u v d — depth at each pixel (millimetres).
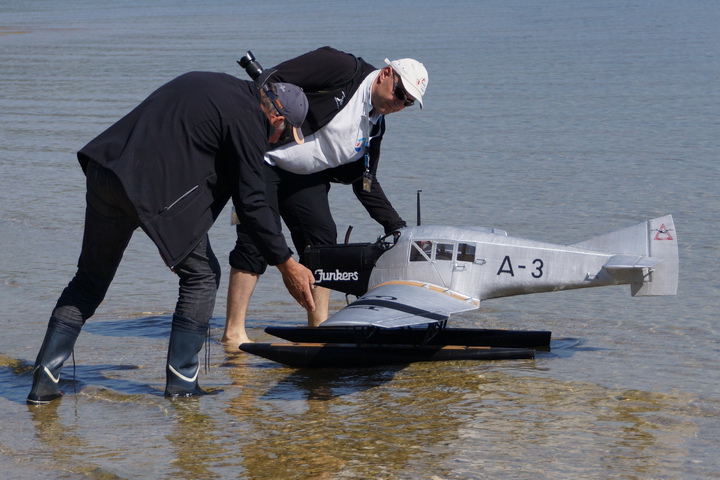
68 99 30594
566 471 5008
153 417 6059
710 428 5664
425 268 7684
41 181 17078
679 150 18734
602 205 13945
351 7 107875
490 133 21938
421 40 53500
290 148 7742
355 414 6086
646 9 83250
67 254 11539
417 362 7477
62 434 5703
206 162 5945
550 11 84812
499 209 13875
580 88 30531
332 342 8109
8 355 7570
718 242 11430
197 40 57438
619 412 6000
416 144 20641
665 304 9023
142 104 5980
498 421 5875
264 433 5699
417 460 5199
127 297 9695
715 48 44312
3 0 155500
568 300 9320
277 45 50844
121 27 76375
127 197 5703
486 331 7777
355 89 7609
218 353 7914
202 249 6418
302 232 8234
